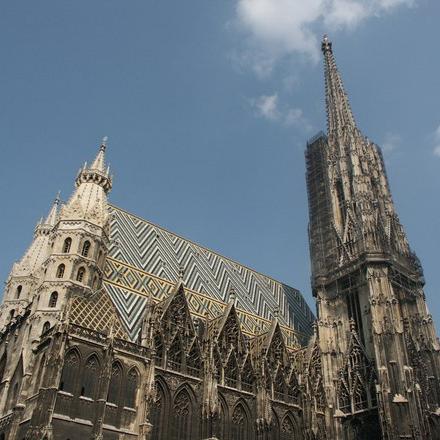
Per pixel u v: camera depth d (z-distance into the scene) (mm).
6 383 63219
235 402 73250
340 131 124250
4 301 93125
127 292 78062
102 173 87125
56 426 52594
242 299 100812
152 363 64000
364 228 102188
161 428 63719
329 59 142875
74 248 73188
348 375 89875
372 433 82812
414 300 100375
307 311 117250
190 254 102188
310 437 78250
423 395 83500
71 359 57750
